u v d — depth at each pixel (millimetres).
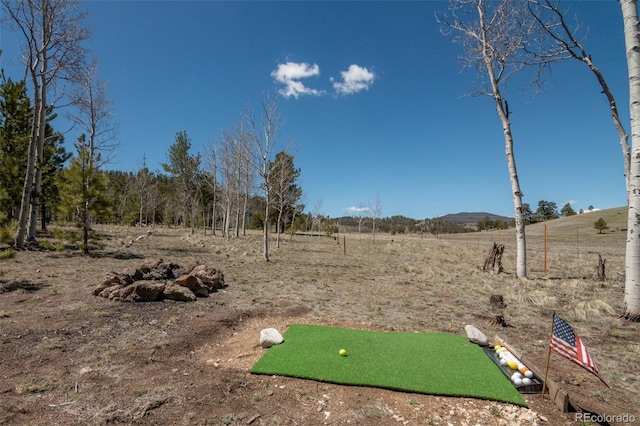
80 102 17031
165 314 6109
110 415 3051
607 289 9883
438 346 4871
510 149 11852
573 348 3477
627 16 6707
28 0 12539
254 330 5672
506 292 9094
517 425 3129
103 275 9188
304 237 40156
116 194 37312
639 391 3889
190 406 3250
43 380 3602
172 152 33000
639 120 6547
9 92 16844
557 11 8844
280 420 3107
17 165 14734
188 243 22062
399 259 18719
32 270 9375
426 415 3238
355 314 6785
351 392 3615
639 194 6598
